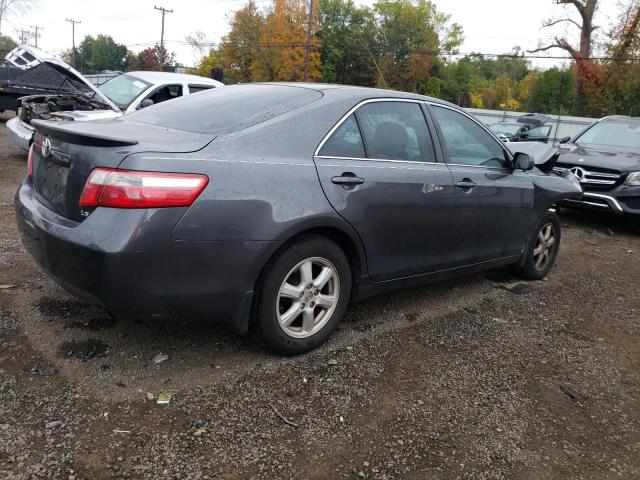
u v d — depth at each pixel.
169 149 2.76
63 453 2.41
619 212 7.89
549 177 5.23
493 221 4.48
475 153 4.42
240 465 2.43
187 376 3.07
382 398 3.05
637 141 9.20
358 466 2.50
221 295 2.91
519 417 3.00
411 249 3.85
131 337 3.44
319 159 3.27
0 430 2.52
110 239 2.61
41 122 3.25
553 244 5.46
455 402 3.08
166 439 2.55
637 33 36.22
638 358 3.86
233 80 60.31
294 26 54.91
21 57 8.96
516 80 75.50
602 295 5.18
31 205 3.16
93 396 2.82
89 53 103.81
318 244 3.26
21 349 3.21
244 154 2.98
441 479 2.47
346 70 64.19
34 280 4.20
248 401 2.90
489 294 4.88
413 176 3.74
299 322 3.41
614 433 2.94
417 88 63.62
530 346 3.89
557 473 2.59
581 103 39.41
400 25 61.44
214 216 2.79
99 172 2.69
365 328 3.92
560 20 44.34
